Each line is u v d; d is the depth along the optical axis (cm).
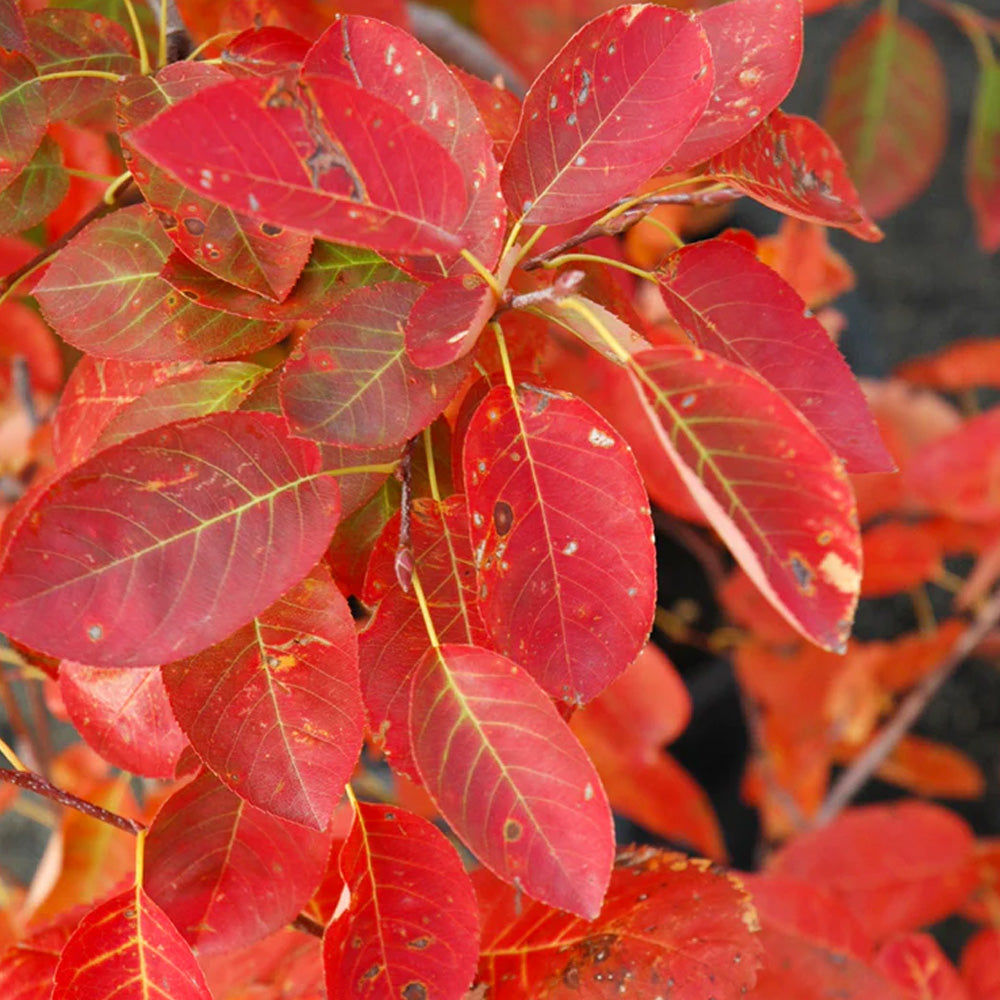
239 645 55
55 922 62
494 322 55
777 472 52
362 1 64
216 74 57
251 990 64
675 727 75
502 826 54
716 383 52
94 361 59
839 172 58
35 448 75
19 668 85
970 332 178
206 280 56
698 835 93
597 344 55
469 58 84
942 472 90
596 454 54
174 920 57
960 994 71
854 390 56
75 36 59
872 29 98
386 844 57
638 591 54
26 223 58
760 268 56
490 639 56
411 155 52
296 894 57
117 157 71
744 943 61
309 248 56
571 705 56
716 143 56
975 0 213
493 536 54
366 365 54
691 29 55
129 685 57
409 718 55
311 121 51
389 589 56
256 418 54
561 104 55
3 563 52
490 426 55
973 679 152
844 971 70
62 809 84
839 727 103
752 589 99
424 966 56
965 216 193
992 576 97
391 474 57
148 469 53
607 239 67
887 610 154
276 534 54
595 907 54
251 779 55
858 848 93
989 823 140
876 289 185
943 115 99
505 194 55
